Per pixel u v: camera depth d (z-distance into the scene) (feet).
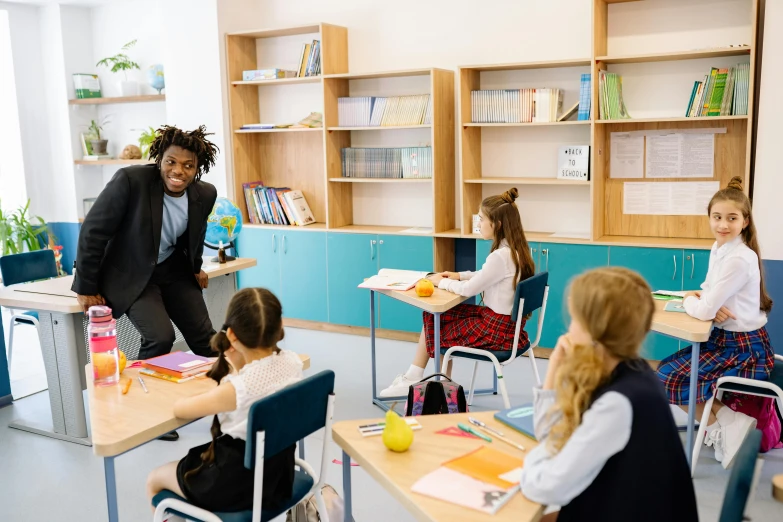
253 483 6.30
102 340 7.45
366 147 17.48
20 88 21.72
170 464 6.83
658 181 14.84
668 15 14.29
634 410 4.68
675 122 14.48
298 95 18.71
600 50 14.35
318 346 16.72
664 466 4.75
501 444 5.96
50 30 21.79
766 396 9.54
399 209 17.92
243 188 19.02
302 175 19.10
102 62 21.42
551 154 15.83
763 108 12.77
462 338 11.51
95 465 10.85
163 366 7.85
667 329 9.36
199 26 18.39
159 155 10.41
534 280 10.73
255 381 6.34
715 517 8.79
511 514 4.82
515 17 15.79
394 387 12.69
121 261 10.53
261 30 17.61
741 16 13.67
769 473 9.82
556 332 15.16
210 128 18.79
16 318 14.43
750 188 13.84
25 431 12.26
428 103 16.14
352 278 17.43
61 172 22.56
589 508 4.88
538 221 16.29
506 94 15.34
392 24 17.20
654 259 14.02
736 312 9.59
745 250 9.46
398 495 5.20
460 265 17.33
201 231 11.08
